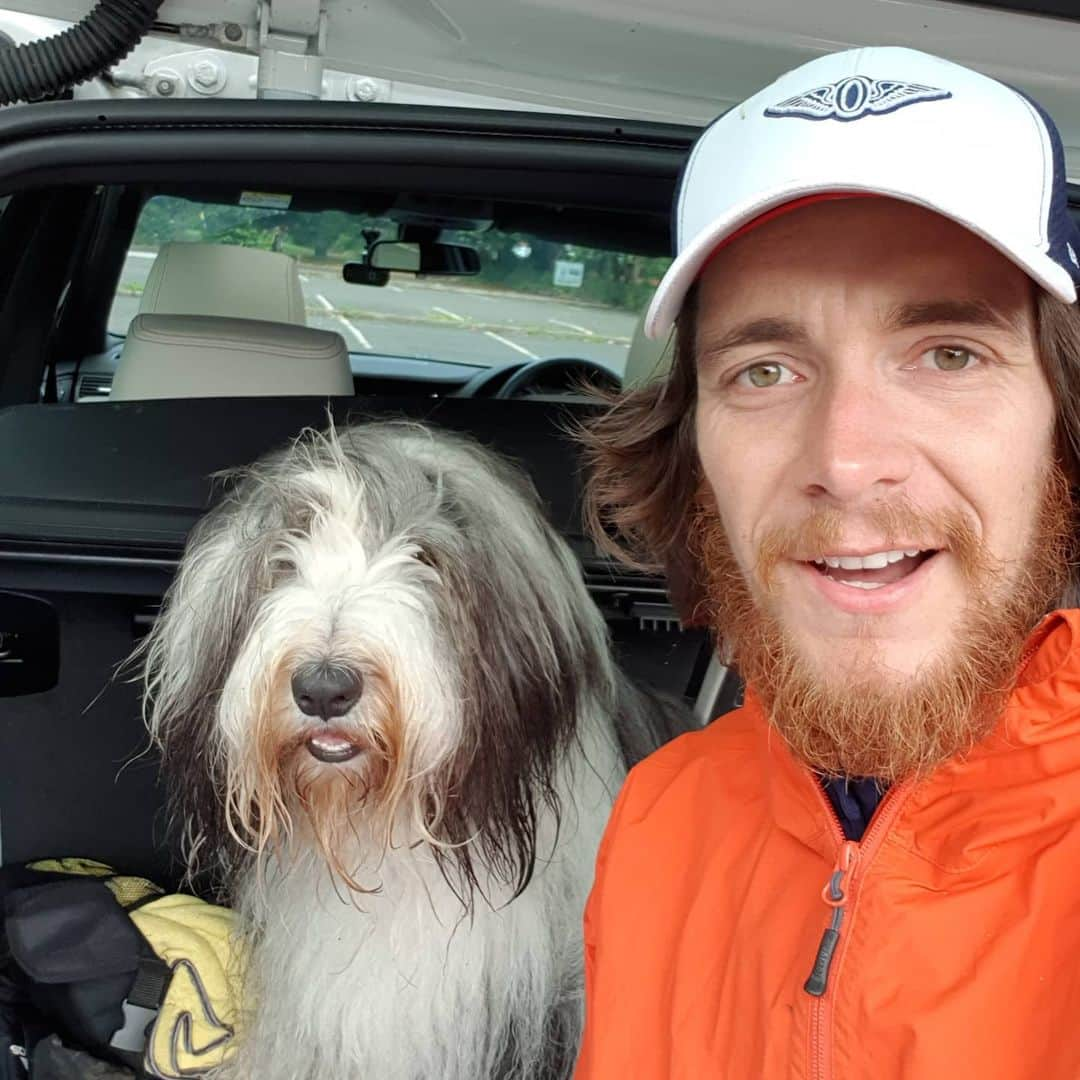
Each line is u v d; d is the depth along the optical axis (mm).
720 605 583
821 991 451
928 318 458
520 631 787
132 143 739
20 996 867
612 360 1640
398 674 717
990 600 455
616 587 916
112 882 907
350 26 790
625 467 683
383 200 1360
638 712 901
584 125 773
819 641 472
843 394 465
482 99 921
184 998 822
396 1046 802
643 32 787
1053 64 791
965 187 445
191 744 797
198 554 805
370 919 802
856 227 465
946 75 472
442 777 751
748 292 487
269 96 795
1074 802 422
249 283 1463
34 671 887
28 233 1122
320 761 743
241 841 768
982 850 434
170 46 826
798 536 470
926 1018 422
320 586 741
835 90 472
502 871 797
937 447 452
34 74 734
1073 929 411
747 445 496
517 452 988
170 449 917
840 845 472
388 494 784
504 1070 818
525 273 1539
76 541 832
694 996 517
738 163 490
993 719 444
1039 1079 400
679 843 564
